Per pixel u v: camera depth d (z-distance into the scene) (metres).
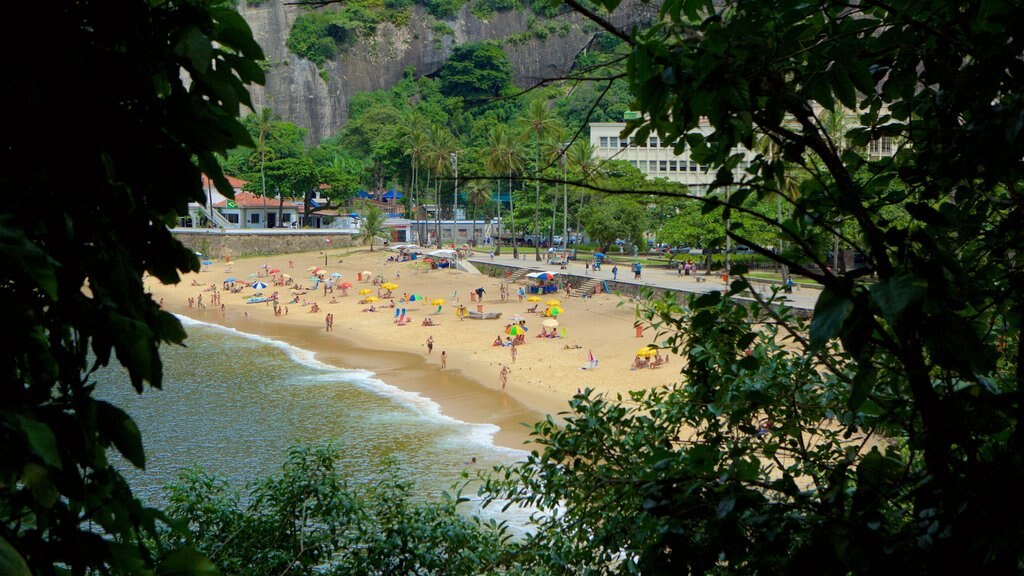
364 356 50.62
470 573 8.22
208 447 32.06
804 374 5.35
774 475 11.30
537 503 6.38
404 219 120.69
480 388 41.28
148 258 3.29
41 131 2.98
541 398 38.91
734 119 3.77
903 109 4.68
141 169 3.15
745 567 3.76
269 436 33.62
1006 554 3.02
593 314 58.72
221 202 105.38
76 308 2.95
